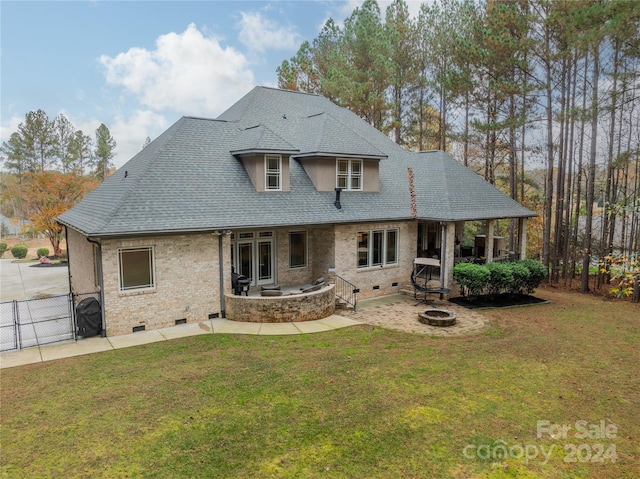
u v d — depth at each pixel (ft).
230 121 64.75
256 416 24.80
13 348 38.22
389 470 19.80
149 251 43.62
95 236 39.11
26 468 19.81
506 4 74.64
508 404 26.96
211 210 47.80
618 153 65.16
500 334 43.80
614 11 47.85
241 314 47.47
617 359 36.32
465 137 94.32
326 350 37.65
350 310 53.78
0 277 83.30
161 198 46.11
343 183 62.44
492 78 83.10
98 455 20.85
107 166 201.67
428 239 73.46
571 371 33.19
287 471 19.60
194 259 46.29
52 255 122.62
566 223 79.82
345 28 123.75
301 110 75.10
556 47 71.97
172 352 36.91
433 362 34.50
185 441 22.07
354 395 27.76
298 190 57.93
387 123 115.65
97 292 42.70
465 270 57.77
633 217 67.97
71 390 28.71
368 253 61.16
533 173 120.06
